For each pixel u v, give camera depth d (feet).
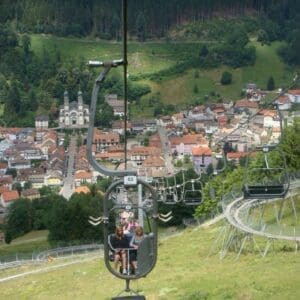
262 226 107.65
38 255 211.61
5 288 125.59
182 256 114.62
